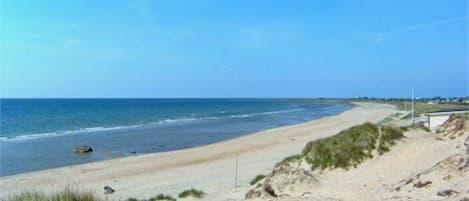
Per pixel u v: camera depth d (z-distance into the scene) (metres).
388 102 162.88
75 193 8.70
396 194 10.39
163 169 26.77
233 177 22.27
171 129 57.19
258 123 67.38
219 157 30.91
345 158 15.31
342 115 80.81
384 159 14.73
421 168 12.66
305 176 13.95
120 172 26.11
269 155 30.45
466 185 9.02
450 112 27.89
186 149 36.22
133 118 80.81
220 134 50.53
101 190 20.61
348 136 16.58
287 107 140.75
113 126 62.78
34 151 36.94
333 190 12.77
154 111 108.88
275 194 12.71
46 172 26.55
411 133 17.14
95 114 93.44
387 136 16.22
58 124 66.31
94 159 32.62
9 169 28.48
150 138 46.66
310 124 59.62
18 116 83.94
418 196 9.53
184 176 23.86
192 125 63.91
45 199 8.25
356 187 12.66
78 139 45.91
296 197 11.39
